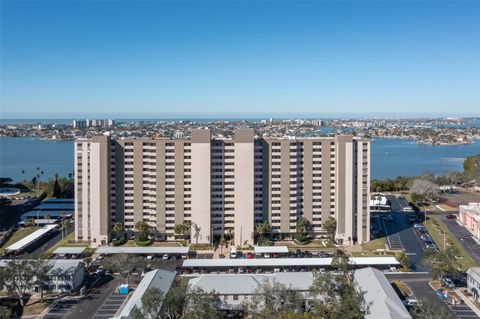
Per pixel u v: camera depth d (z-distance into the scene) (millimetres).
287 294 134875
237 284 147500
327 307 130750
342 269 157375
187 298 124500
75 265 165625
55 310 145500
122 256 170625
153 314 119812
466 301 153000
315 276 145750
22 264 151875
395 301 135250
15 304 149875
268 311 128625
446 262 165750
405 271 181250
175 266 188125
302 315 123250
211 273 178250
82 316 140875
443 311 123562
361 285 148250
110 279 172750
